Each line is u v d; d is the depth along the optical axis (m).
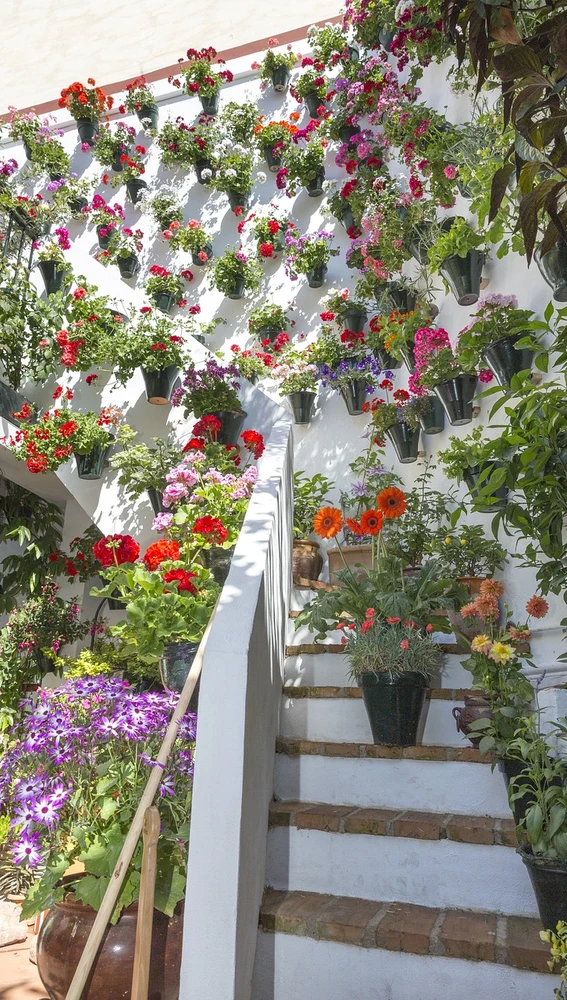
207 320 5.98
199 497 3.45
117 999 1.80
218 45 6.75
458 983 1.80
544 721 2.36
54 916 1.98
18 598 4.90
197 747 1.72
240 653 1.78
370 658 2.49
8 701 4.27
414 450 4.19
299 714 2.81
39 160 6.59
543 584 2.20
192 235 5.98
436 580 2.96
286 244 5.69
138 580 3.02
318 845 2.26
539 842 1.78
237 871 1.61
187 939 1.59
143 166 6.48
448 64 4.46
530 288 2.98
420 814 2.33
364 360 4.91
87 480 4.08
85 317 4.20
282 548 2.91
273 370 5.17
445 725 2.63
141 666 4.01
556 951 1.61
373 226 4.34
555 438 1.95
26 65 7.06
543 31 1.27
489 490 2.04
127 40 6.89
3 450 3.94
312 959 1.93
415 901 2.13
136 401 4.23
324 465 5.04
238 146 6.35
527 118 1.23
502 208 2.68
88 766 2.14
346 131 5.60
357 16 5.46
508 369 2.76
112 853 1.94
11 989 2.28
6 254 4.22
